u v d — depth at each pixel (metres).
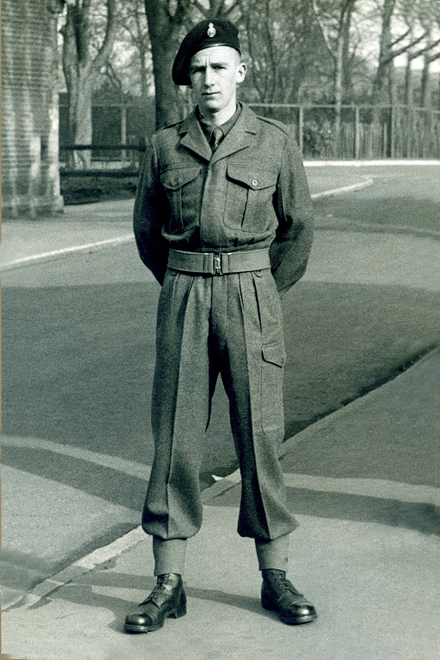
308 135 31.22
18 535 4.41
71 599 3.68
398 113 27.83
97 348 8.34
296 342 8.50
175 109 22.28
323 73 30.66
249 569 3.92
